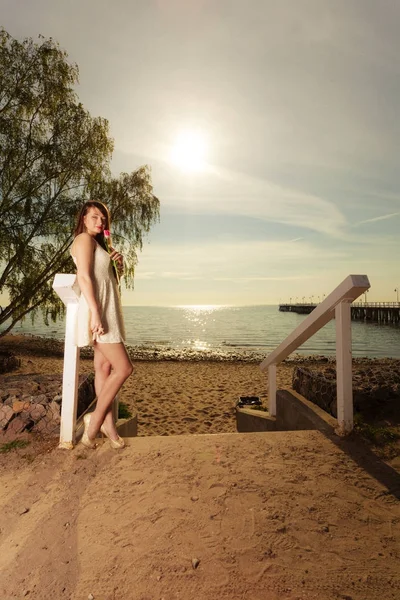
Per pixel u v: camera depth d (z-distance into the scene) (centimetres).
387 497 204
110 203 1093
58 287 259
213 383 1095
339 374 294
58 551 162
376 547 162
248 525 178
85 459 253
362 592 135
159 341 3416
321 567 149
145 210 1122
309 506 195
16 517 189
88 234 251
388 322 6147
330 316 311
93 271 245
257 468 239
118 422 397
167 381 1134
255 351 2539
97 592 137
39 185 980
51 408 301
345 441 279
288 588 137
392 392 342
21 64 946
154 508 193
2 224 951
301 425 360
